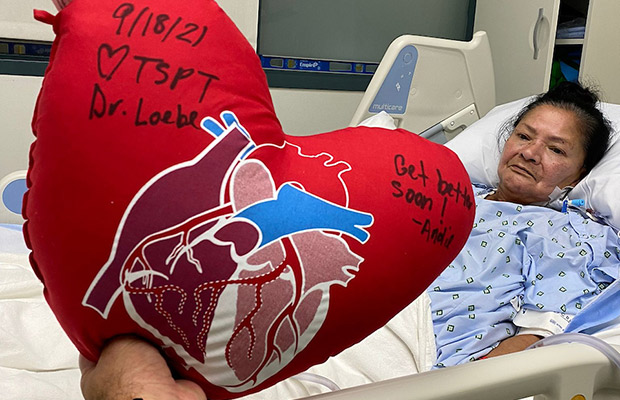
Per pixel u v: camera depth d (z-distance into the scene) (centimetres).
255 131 45
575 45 235
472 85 201
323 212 46
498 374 58
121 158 41
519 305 121
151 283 43
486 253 128
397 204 49
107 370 44
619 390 67
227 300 44
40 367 95
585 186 152
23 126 198
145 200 42
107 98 41
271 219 44
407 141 54
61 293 44
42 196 42
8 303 103
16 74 193
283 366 49
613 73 211
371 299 48
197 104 43
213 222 43
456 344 112
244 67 46
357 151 51
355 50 244
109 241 41
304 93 235
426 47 188
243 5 213
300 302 46
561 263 126
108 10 43
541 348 65
